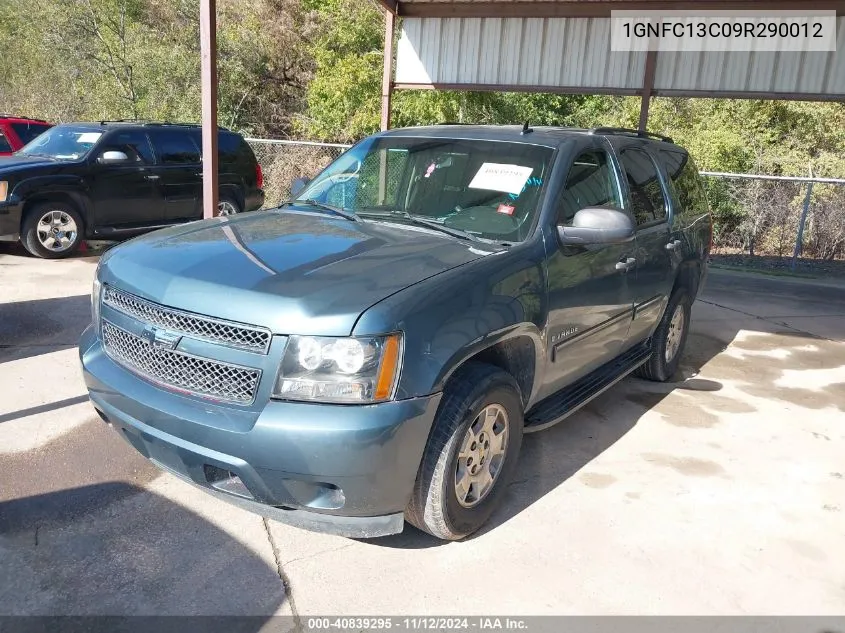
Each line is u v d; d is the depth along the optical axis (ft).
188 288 9.84
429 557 10.61
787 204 43.11
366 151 15.48
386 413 9.09
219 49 75.05
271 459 8.98
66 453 12.99
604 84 35.50
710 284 34.27
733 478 13.67
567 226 12.60
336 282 9.79
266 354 9.16
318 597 9.57
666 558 10.90
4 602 9.09
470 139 14.47
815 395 18.81
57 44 71.05
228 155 35.65
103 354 11.05
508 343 11.58
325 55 69.31
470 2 36.24
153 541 10.56
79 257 30.71
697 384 19.24
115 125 32.73
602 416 16.53
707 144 59.52
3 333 19.48
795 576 10.63
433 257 10.98
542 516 11.92
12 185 28.17
